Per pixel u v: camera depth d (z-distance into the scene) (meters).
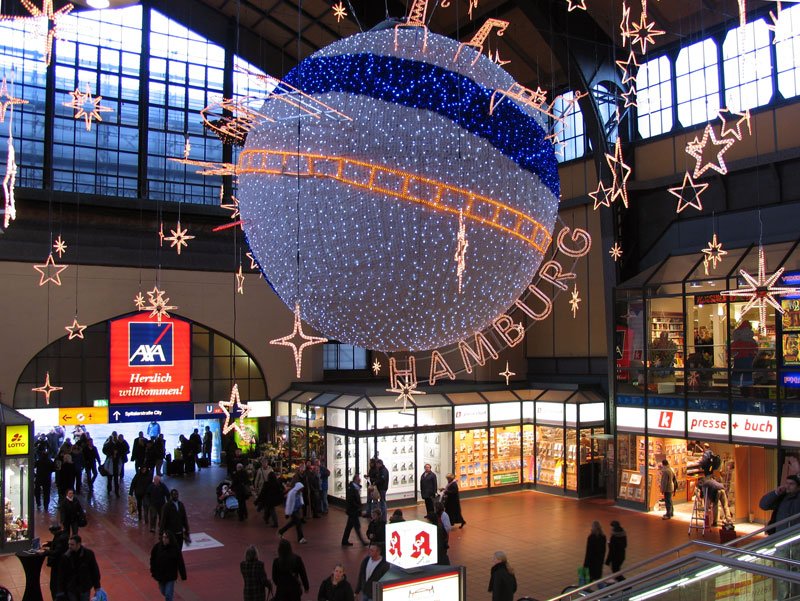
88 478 20.11
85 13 24.03
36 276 21.81
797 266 16.09
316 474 18.05
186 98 25.56
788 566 5.86
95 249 22.70
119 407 22.72
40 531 15.62
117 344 22.80
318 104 6.68
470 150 6.59
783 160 18.12
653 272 19.34
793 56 18.20
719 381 17.33
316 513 17.81
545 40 20.53
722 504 16.06
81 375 22.34
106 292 22.75
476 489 20.67
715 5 19.00
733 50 19.47
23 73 22.97
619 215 21.78
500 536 15.88
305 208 6.70
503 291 7.34
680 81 20.83
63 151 23.41
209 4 25.59
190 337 24.00
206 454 24.56
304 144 6.71
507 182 6.80
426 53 6.82
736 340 17.06
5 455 13.94
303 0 22.94
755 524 17.36
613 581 9.95
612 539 11.41
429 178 6.43
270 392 25.11
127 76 24.64
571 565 13.55
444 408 20.36
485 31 6.81
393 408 19.20
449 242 6.57
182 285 23.94
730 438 16.89
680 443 19.48
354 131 6.50
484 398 21.17
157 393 23.31
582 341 22.80
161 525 13.71
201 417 23.98
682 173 20.41
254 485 19.25
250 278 25.16
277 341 7.48
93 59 24.14
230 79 26.36
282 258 7.08
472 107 6.70
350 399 19.58
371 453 18.97
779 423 15.92
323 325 7.76
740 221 19.25
